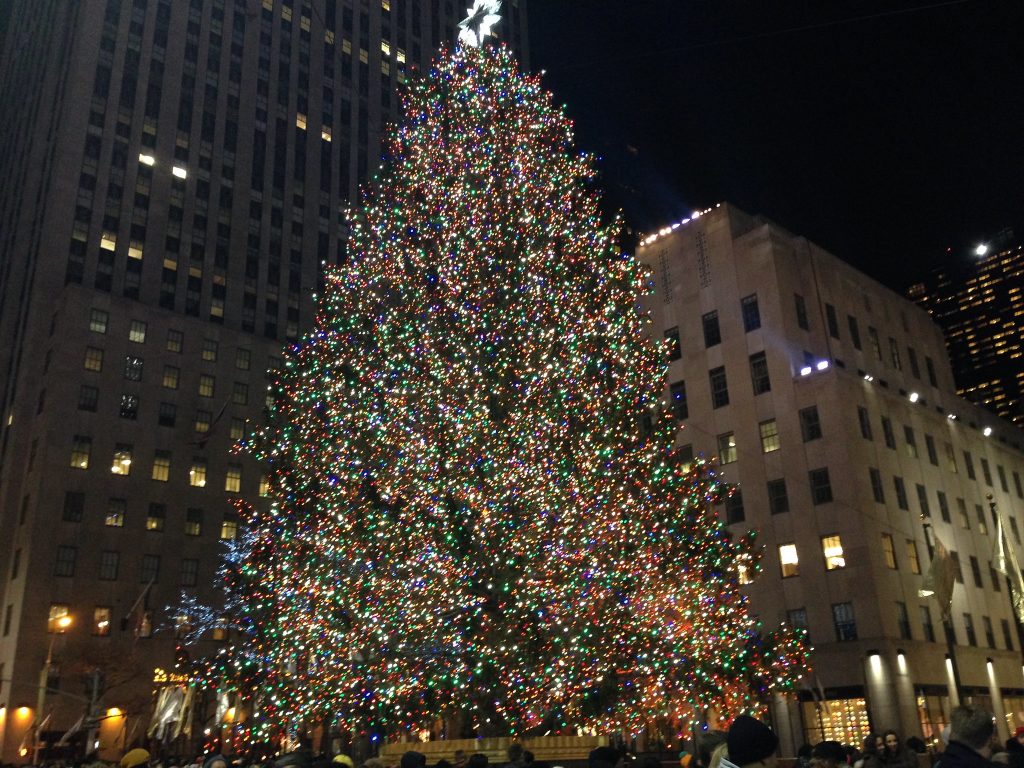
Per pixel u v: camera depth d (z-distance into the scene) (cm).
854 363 4884
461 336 2552
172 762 2631
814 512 4138
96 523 6588
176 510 6981
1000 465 5397
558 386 2450
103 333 7100
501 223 2719
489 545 2316
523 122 3009
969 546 4666
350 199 9281
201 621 6600
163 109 8256
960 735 563
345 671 2422
